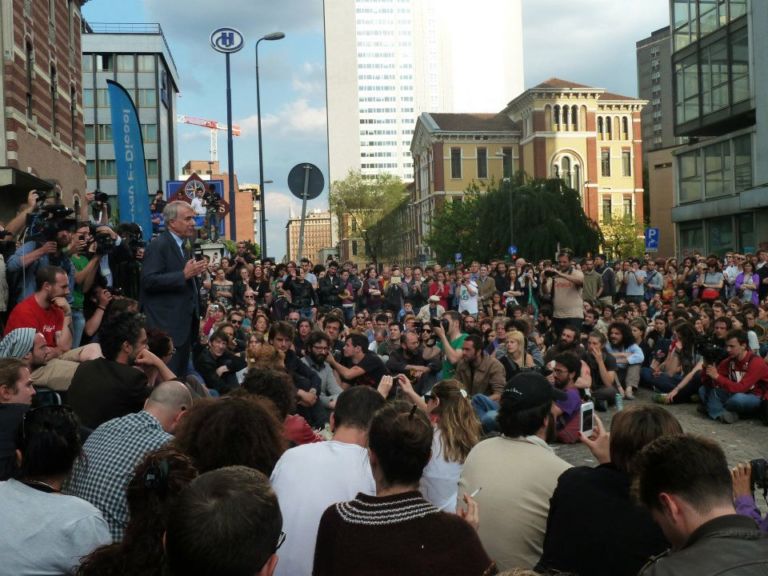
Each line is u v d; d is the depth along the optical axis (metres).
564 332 12.95
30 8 26.23
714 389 11.80
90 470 3.90
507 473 4.24
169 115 82.38
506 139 84.94
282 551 3.71
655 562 2.48
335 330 12.54
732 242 35.47
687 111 37.09
